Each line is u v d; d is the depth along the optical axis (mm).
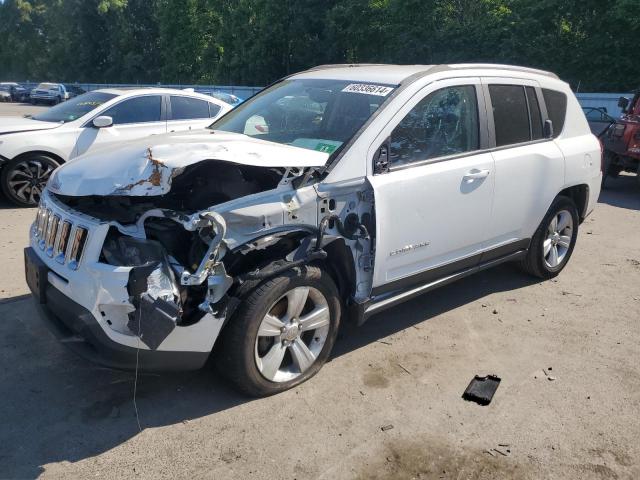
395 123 3816
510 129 4773
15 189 7996
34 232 3688
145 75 53812
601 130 12477
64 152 8172
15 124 8141
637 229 7922
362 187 3584
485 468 2961
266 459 2957
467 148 4391
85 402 3385
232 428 3188
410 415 3371
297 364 3564
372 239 3664
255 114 4555
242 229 3115
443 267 4293
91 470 2842
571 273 5918
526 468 2971
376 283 3777
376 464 2955
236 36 41250
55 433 3104
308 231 3395
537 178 4938
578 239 7293
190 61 48938
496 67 4785
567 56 27250
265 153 3312
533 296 5250
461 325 4598
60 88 42125
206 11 47000
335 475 2865
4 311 4496
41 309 3438
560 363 4047
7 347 3963
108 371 3709
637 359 4129
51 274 3252
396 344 4234
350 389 3605
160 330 2840
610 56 26234
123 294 2848
